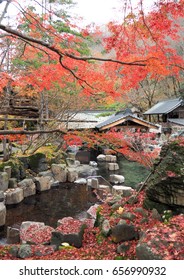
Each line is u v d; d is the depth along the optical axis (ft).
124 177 46.26
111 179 42.96
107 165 57.11
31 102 43.14
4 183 33.58
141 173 49.57
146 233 12.01
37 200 33.94
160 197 16.28
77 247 15.88
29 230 19.92
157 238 11.32
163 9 14.33
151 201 17.08
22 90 34.35
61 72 21.53
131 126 61.57
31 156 41.60
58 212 29.76
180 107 81.56
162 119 87.97
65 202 33.17
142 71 18.13
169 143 16.89
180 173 15.05
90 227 18.26
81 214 29.14
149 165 26.20
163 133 75.61
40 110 37.19
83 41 23.66
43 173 41.06
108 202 20.59
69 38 19.45
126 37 16.07
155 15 14.65
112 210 18.52
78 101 47.37
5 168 35.81
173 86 107.04
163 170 15.98
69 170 44.06
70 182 42.78
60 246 15.40
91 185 39.14
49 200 33.96
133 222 15.52
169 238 11.19
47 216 28.58
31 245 15.52
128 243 13.89
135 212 16.62
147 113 89.66
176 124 76.54
